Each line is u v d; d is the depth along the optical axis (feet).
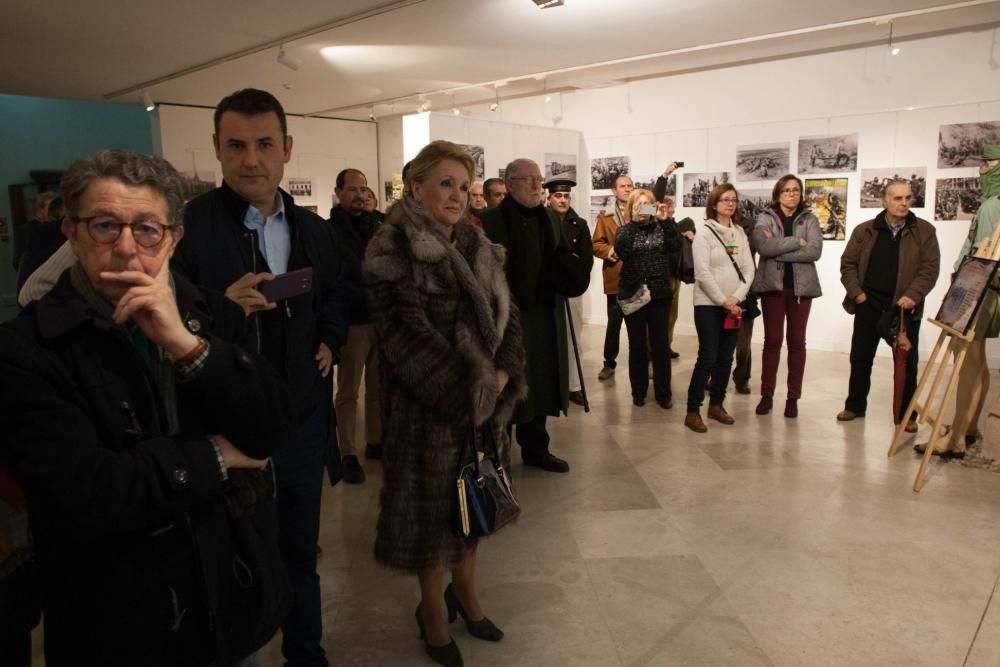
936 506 11.52
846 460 13.70
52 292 3.63
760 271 16.42
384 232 7.20
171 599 3.74
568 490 12.35
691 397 15.76
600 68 25.50
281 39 20.83
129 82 26.66
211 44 21.33
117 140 34.04
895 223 15.29
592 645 7.89
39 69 24.20
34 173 31.19
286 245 6.70
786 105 24.41
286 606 4.48
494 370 7.22
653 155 27.71
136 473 3.44
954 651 7.73
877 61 22.49
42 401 3.32
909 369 15.60
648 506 11.65
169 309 3.54
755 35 21.26
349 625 8.37
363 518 11.30
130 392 3.70
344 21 19.08
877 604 8.67
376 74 25.98
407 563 7.10
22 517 4.10
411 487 7.12
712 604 8.71
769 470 13.21
